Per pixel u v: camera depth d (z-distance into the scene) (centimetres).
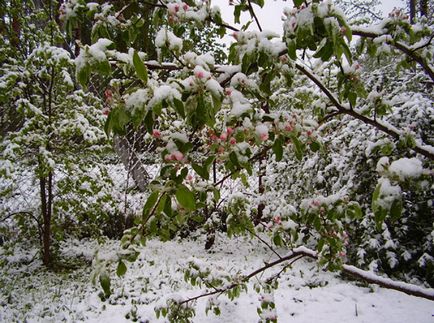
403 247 478
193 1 172
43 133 472
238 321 404
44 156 450
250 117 129
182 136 121
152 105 102
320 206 196
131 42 166
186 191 113
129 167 704
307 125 175
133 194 728
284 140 154
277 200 554
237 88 140
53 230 520
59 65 425
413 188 121
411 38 170
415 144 167
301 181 556
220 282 238
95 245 644
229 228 239
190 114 113
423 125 461
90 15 155
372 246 462
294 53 124
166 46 133
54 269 532
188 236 730
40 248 543
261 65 135
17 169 489
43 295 454
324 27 119
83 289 475
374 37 169
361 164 481
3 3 446
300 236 488
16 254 581
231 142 131
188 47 199
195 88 112
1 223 498
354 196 485
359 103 513
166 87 104
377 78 511
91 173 530
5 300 437
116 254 129
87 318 409
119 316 416
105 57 114
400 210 116
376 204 119
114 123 115
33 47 482
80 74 114
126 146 732
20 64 468
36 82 497
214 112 112
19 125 572
